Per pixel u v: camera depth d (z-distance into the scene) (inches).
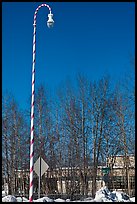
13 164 1707.7
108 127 1713.8
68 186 1727.4
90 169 1697.8
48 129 1749.5
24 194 1651.1
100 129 1710.1
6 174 1734.7
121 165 1950.1
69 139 1738.4
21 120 1733.5
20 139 1722.4
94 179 1626.5
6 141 1711.4
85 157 1689.2
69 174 1742.1
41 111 1754.4
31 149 571.2
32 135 578.6
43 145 1720.0
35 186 1636.3
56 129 1761.8
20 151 1717.5
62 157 1747.0
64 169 1752.0
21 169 1718.8
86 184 1640.0
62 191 1740.9
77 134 1722.4
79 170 1697.8
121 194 832.3
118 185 1911.9
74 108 1745.8
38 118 1744.6
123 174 1908.2
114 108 1702.8
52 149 1750.7
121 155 1811.0
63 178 1820.9
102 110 1713.8
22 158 1716.3
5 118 1718.8
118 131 1689.2
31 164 565.3
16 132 1721.2
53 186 1744.6
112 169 1734.7
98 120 1716.3
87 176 1668.3
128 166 1658.5
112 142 1711.4
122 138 1665.8
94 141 1696.6
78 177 1705.2
